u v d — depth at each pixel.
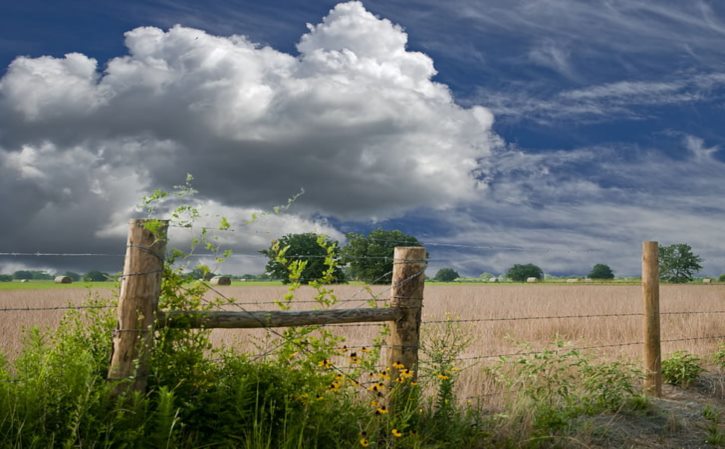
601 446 5.73
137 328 4.40
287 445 4.46
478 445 5.45
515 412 6.00
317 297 5.47
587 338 12.50
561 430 5.89
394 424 5.21
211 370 4.85
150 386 4.50
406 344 5.72
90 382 4.17
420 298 5.80
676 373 8.22
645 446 5.79
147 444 4.10
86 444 3.95
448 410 5.64
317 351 5.21
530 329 13.13
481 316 16.50
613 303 21.27
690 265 77.31
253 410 4.75
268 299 19.94
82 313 4.93
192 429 4.48
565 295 26.23
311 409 4.91
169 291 4.72
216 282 31.80
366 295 18.05
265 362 5.19
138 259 4.45
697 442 5.98
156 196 4.59
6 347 8.20
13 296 24.12
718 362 9.06
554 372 7.03
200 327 4.71
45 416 4.04
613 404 6.78
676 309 19.12
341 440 4.95
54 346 4.73
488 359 8.56
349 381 5.45
